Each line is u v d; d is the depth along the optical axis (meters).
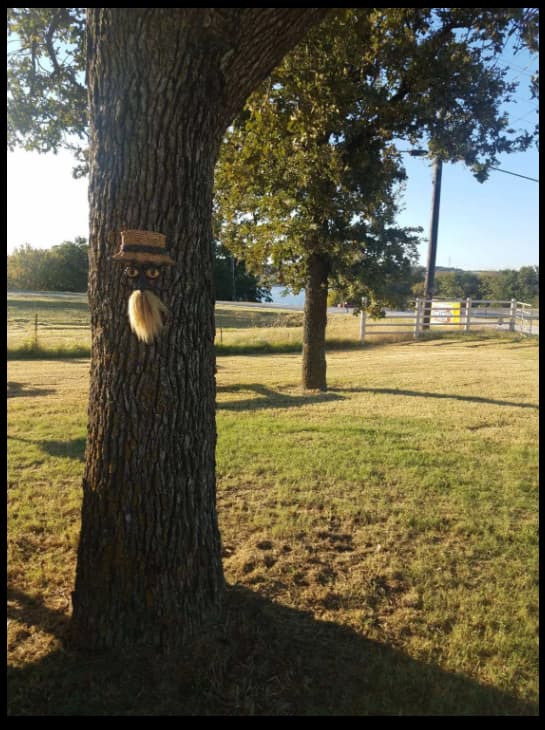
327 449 6.26
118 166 2.45
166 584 2.71
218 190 8.77
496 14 6.20
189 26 2.32
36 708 2.44
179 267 2.56
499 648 2.94
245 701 2.48
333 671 2.71
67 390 10.17
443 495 4.94
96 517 2.72
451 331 20.86
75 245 56.47
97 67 2.45
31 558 3.82
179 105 2.40
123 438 2.63
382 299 9.16
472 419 7.78
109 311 2.58
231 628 2.92
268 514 4.56
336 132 8.08
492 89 7.88
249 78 2.64
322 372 10.29
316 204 8.17
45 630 2.99
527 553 3.93
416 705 2.53
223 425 7.42
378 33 7.06
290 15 2.46
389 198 8.94
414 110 7.98
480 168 8.30
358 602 3.33
